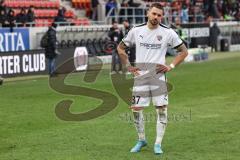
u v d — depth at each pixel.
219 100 35.50
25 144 22.72
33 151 21.38
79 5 84.06
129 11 84.19
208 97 36.94
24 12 66.56
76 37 70.44
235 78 49.50
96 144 22.64
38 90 42.09
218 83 45.47
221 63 68.62
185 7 91.00
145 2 88.88
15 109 32.44
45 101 35.78
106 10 82.06
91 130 25.78
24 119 28.94
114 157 20.23
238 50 97.38
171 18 85.00
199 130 25.45
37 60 55.34
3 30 60.72
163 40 20.41
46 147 22.08
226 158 19.95
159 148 20.77
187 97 36.94
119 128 26.27
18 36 62.78
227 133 24.67
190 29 86.00
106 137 24.09
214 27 90.88
